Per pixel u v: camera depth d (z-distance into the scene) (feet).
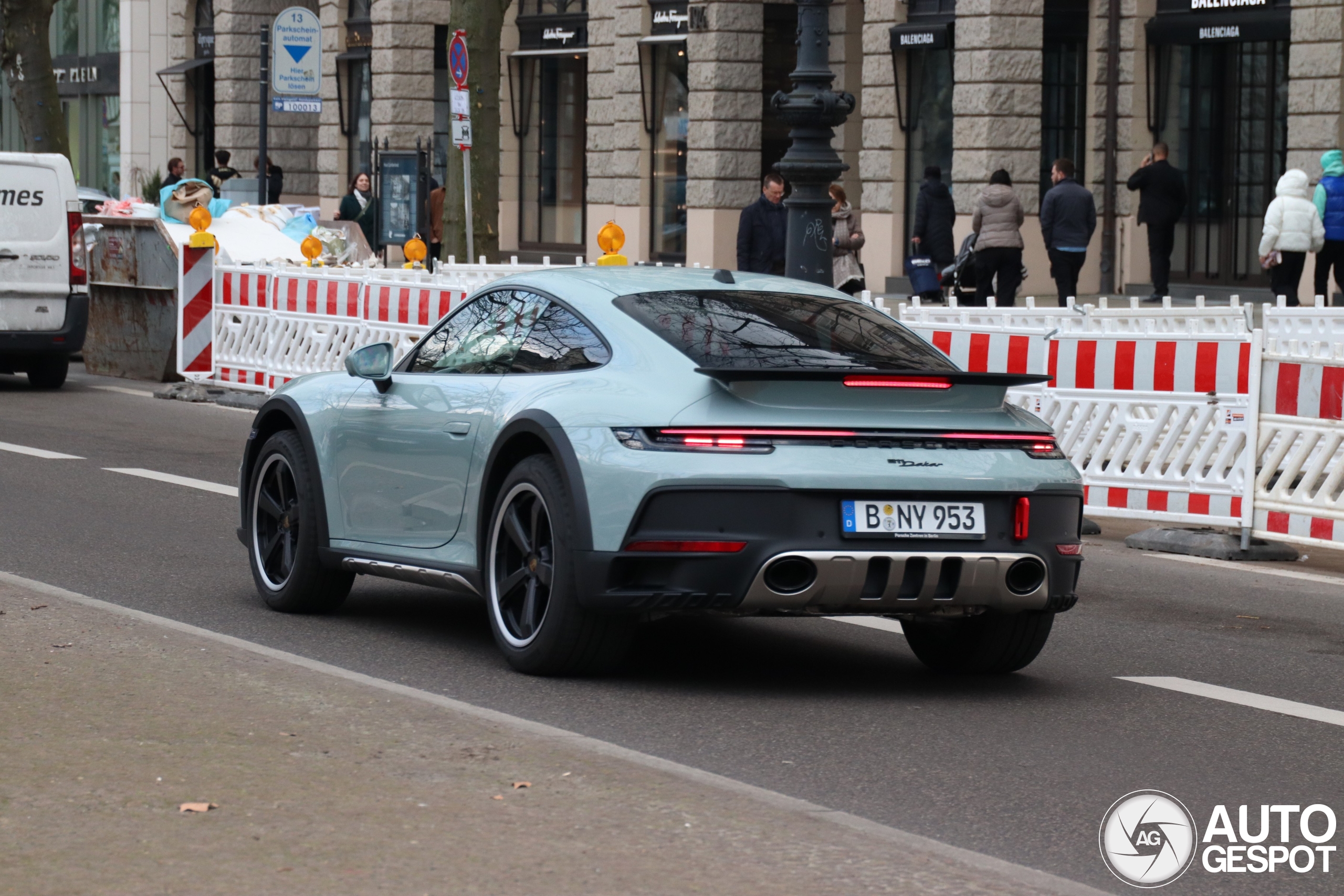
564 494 30.32
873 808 24.41
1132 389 51.42
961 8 123.65
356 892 19.02
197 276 84.12
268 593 37.65
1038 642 32.37
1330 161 98.58
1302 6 109.19
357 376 35.32
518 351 33.22
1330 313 66.49
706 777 23.95
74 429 69.77
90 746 24.22
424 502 34.06
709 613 29.63
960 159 124.16
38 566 41.57
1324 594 43.47
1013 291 104.99
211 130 220.43
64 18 245.45
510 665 32.24
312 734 25.09
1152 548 50.14
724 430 29.30
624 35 152.35
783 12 143.95
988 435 30.48
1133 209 123.75
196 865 19.67
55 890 18.81
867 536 29.45
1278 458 48.11
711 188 142.72
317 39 121.80
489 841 20.77
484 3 106.93
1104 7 123.85
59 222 83.97
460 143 92.02
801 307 33.01
